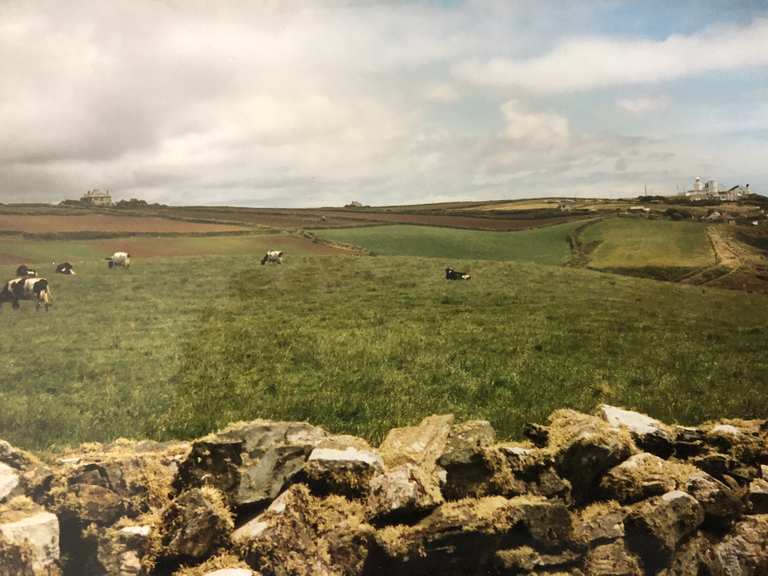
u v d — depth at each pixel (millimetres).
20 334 17938
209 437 6859
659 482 7301
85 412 11070
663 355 17719
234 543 6285
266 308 23234
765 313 27797
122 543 6172
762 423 9398
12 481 6465
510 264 44688
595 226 92000
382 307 24766
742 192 186250
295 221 99250
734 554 7453
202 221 88812
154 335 17625
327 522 6273
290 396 12156
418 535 6207
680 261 65938
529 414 11594
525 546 6520
